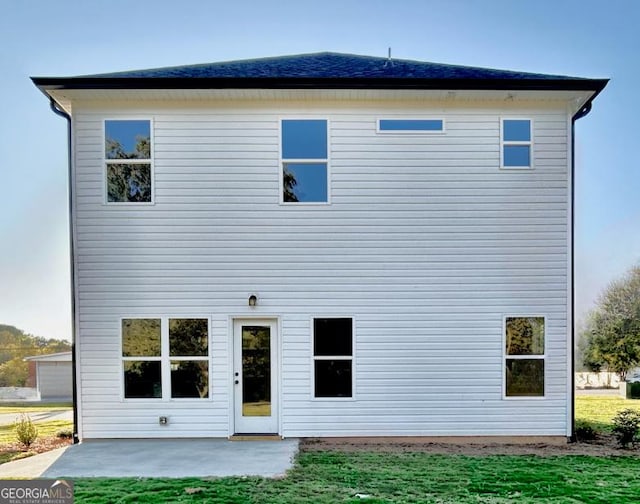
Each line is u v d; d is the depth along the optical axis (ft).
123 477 19.30
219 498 16.71
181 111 26.35
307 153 26.35
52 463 21.45
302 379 25.88
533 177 26.50
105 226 25.99
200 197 26.18
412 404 25.82
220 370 25.91
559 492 17.44
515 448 24.62
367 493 17.22
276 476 19.27
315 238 26.17
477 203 26.37
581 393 54.80
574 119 27.07
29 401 53.06
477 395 25.91
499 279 26.25
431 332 26.05
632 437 25.16
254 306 25.96
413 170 26.40
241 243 26.12
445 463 21.36
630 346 61.72
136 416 25.72
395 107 26.48
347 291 26.07
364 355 25.95
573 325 26.22
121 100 26.13
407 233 26.25
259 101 26.32
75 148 26.11
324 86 24.95
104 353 25.80
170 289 25.96
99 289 25.86
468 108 26.55
